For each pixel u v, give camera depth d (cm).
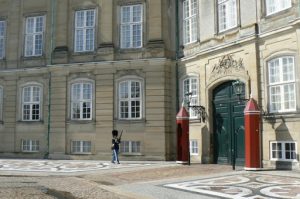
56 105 3027
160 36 2808
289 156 1903
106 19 2950
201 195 1247
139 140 2775
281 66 1973
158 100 2758
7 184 1573
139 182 1614
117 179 1739
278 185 1412
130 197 1242
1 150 3219
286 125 1916
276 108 1994
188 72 2666
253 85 2094
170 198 1204
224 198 1188
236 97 2253
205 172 1898
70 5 3095
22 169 2175
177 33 2806
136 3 2908
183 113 2409
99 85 2912
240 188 1360
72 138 2955
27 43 3275
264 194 1233
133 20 2916
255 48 2095
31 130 3142
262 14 2083
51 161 2742
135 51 2872
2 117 3269
